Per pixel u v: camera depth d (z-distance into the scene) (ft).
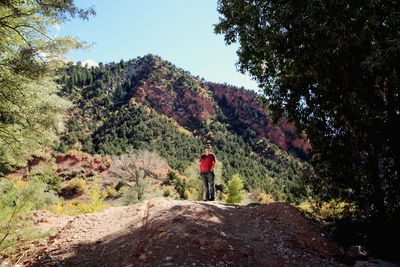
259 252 10.65
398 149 13.74
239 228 13.58
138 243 10.86
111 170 93.04
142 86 488.44
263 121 470.80
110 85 487.20
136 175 85.87
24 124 22.39
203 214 14.30
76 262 9.87
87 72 509.35
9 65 17.94
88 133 305.73
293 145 425.69
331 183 16.69
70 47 20.65
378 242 12.17
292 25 16.46
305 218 14.34
